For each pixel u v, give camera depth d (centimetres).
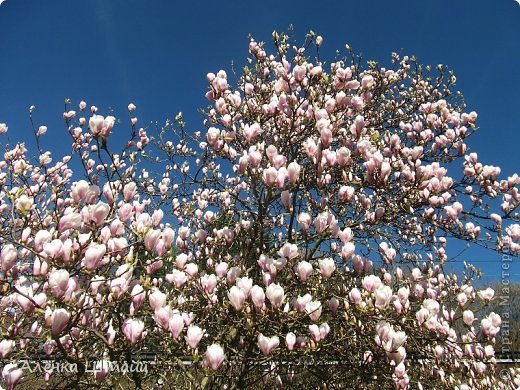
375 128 605
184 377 402
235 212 526
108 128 294
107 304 278
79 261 261
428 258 543
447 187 445
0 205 484
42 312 249
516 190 534
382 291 317
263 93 537
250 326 307
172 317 284
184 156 637
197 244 509
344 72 432
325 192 417
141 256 370
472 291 527
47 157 542
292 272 387
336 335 434
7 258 257
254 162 394
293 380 526
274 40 478
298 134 452
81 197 286
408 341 457
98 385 305
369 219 448
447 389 467
